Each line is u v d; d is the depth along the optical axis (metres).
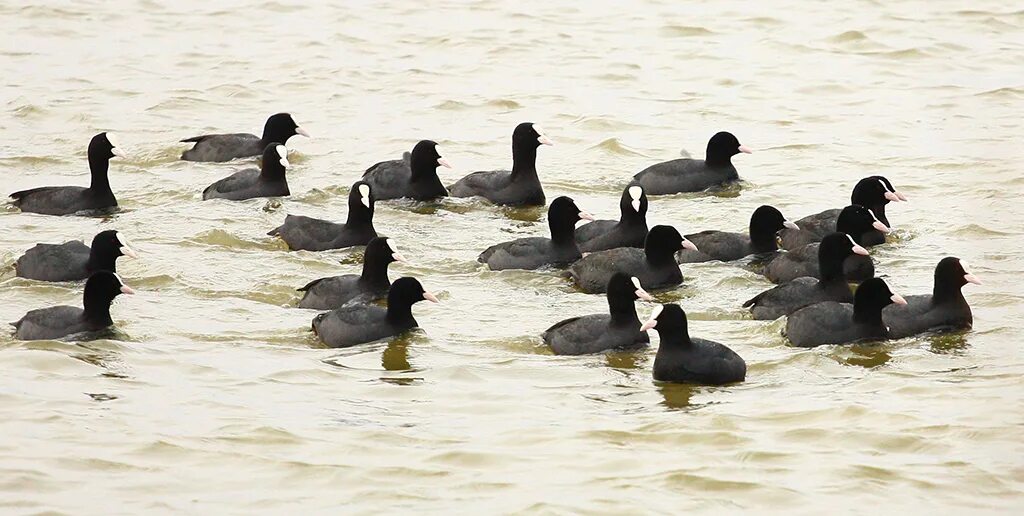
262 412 19.06
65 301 24.08
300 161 33.59
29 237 27.56
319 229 27.17
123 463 17.38
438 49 43.25
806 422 18.77
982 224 28.19
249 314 23.39
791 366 21.05
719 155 31.52
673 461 17.61
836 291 23.38
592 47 43.28
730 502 16.53
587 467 17.44
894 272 25.58
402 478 17.12
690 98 38.44
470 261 26.53
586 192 31.52
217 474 17.16
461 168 33.25
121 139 35.06
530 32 44.88
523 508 16.30
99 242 24.80
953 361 21.06
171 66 41.59
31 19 46.22
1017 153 32.91
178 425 18.55
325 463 17.50
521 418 18.98
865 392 19.84
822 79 39.84
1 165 32.94
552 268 26.02
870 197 28.22
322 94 39.16
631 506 16.39
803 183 31.55
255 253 26.77
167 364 20.81
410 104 38.22
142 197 30.66
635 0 48.59
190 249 26.86
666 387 20.23
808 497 16.66
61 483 16.78
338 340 21.97
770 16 46.16
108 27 45.62
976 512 16.25
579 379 20.55
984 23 44.94
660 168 31.34
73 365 20.61
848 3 47.41
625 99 38.41
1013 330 22.34
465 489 16.83
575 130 36.00
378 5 48.09
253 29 45.44
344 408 19.30
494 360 21.31
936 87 38.88
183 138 35.28
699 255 26.59
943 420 18.69
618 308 21.88
